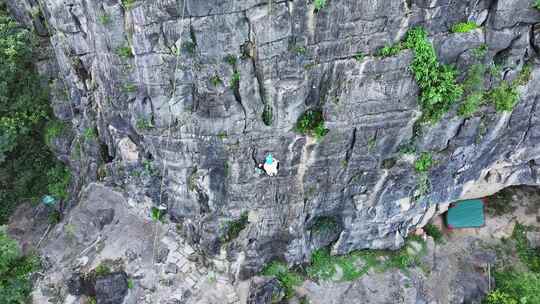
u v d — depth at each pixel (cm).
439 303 1845
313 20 1363
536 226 2095
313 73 1488
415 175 1742
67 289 1845
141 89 1609
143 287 1819
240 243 1823
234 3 1325
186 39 1431
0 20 2089
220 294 1830
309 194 1759
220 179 1745
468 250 2025
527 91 1599
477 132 1666
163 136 1686
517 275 1933
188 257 1905
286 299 1838
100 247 1919
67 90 2053
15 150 2328
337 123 1573
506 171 1925
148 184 1898
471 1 1408
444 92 1523
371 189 1775
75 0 1570
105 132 1936
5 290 1819
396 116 1577
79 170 2175
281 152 1636
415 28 1436
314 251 1962
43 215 2302
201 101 1562
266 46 1391
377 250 1995
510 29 1459
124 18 1477
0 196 2334
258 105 1534
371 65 1462
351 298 1844
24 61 2139
